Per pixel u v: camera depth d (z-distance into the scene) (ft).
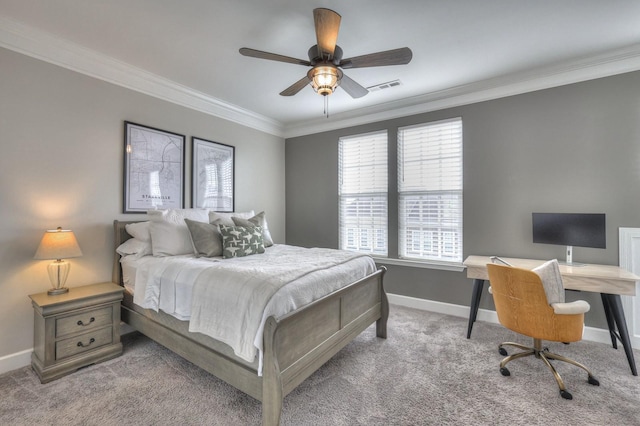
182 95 10.75
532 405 5.86
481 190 10.49
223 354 5.77
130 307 8.37
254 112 13.30
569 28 7.11
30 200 7.45
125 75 9.14
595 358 7.63
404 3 6.24
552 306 6.34
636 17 6.67
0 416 5.57
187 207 11.00
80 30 7.24
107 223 8.87
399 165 12.26
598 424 5.34
